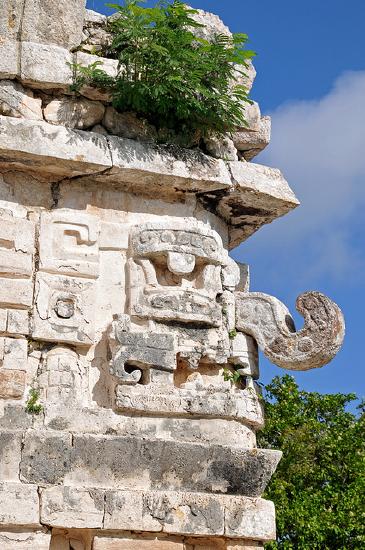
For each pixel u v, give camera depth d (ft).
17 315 27.43
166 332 28.60
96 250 28.86
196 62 29.96
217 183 30.35
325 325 30.09
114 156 29.04
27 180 28.96
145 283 28.89
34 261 28.19
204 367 29.53
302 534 53.93
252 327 30.63
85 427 26.96
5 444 25.81
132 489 26.61
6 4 29.22
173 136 30.68
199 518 26.84
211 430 28.19
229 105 30.86
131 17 29.78
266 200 31.53
